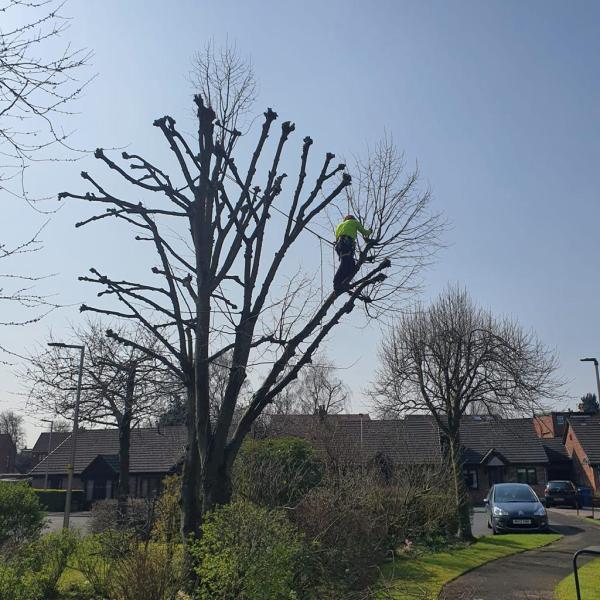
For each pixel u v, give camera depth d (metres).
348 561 8.01
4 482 16.64
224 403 8.09
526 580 11.75
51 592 9.87
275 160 9.27
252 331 8.52
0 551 11.42
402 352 20.97
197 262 8.38
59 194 8.38
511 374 19.77
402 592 8.99
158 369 9.61
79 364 19.31
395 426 24.02
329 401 31.34
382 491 12.96
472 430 48.03
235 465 11.68
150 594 7.02
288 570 6.73
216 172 8.77
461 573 12.37
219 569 6.38
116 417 20.70
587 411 56.25
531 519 20.52
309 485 12.70
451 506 17.27
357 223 9.31
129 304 8.52
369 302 9.11
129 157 8.77
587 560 14.12
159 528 10.04
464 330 20.34
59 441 58.88
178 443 30.17
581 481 47.84
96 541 10.03
